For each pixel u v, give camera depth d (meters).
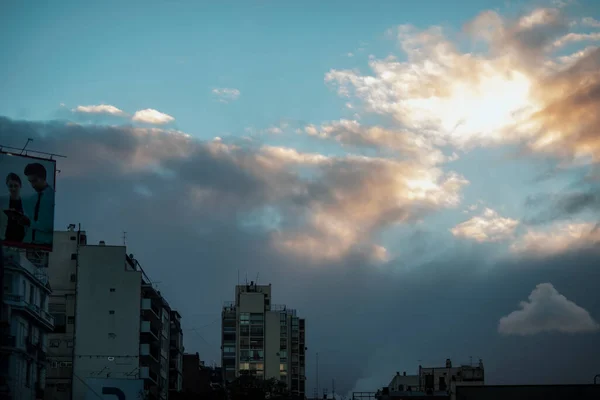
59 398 133.88
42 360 111.44
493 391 111.81
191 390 164.62
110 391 126.44
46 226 109.25
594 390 110.06
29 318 105.94
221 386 182.38
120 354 136.00
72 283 138.62
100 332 136.75
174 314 160.50
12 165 108.69
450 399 179.88
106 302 137.75
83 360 135.38
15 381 101.00
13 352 100.56
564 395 110.69
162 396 147.88
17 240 107.12
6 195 107.75
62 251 139.75
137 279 139.00
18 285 102.38
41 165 110.31
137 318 137.50
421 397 187.75
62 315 137.12
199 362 179.25
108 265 139.00
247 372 189.88
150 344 141.88
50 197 110.19
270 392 183.38
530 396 111.12
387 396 187.50
